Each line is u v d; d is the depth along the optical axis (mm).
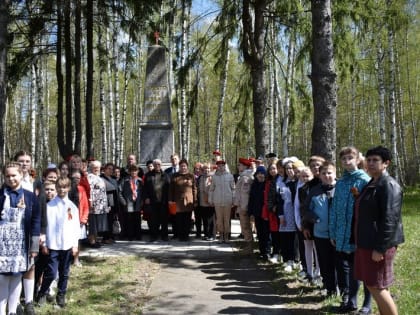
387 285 3773
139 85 28031
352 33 10070
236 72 27375
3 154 7016
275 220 6695
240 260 7352
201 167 10633
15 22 12625
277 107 23141
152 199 9188
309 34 10820
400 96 23781
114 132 21875
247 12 11375
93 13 13602
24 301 4891
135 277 6324
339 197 4656
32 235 4477
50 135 35094
